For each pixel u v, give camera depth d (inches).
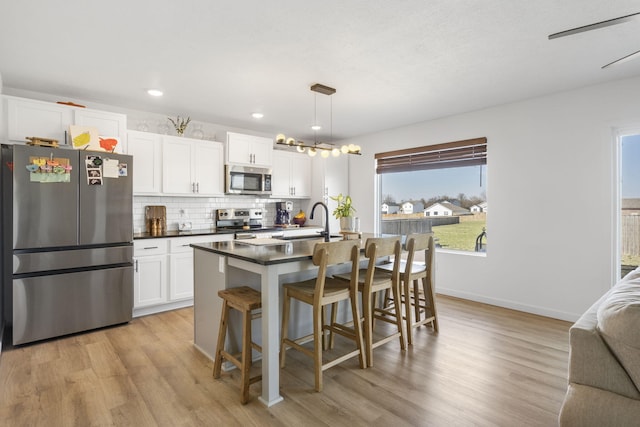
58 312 118.0
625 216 127.7
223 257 94.9
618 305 49.9
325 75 119.8
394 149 198.1
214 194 175.8
